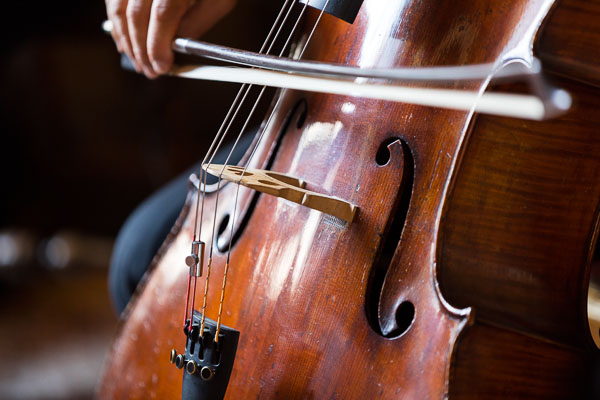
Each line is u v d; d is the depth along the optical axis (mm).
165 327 1055
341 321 873
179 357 910
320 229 905
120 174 3547
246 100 1987
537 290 894
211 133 3588
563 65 853
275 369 901
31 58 3314
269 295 923
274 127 1006
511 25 876
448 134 874
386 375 841
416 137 886
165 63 1106
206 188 1075
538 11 857
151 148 3543
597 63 863
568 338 888
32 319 2537
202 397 895
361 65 934
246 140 1341
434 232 857
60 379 2027
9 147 3373
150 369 1062
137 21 1108
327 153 928
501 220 883
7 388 1931
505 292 874
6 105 3328
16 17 3195
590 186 907
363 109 916
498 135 871
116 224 3551
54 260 3164
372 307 871
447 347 815
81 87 3426
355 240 883
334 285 884
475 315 812
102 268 3193
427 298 840
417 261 857
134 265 1336
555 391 880
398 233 884
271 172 930
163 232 1333
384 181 885
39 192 3447
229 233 998
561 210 904
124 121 3521
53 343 2311
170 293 1065
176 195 1364
